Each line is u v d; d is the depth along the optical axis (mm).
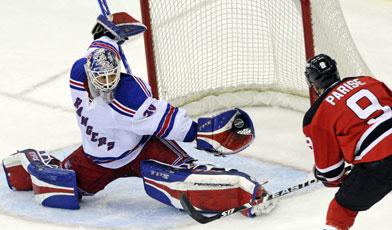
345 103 13867
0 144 21562
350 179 13961
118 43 17094
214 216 15344
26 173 18016
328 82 14367
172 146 17203
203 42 22531
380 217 16094
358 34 29328
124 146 16719
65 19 32562
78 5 34188
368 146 13648
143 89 16359
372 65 26297
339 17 20266
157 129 16344
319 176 14609
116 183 18625
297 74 21766
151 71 20750
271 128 21203
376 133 13641
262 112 22281
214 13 22719
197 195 16391
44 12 33438
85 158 17156
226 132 16656
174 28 21234
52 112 23688
